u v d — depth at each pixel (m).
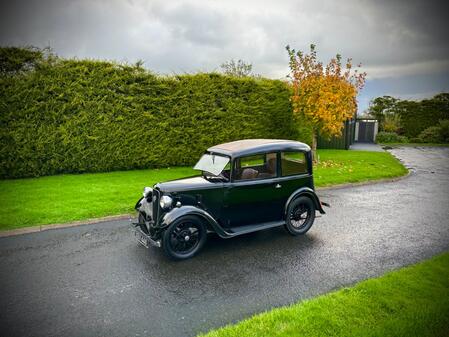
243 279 4.58
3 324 3.51
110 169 11.77
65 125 10.61
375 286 4.15
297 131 17.20
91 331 3.42
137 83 11.60
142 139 12.01
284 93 16.00
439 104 30.59
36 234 6.11
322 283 4.48
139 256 5.28
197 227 5.30
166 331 3.43
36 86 10.05
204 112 13.18
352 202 8.88
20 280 4.47
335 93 13.62
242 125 14.32
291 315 3.53
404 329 3.24
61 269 4.80
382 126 33.03
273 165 6.00
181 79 12.58
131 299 4.04
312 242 6.01
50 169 10.79
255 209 5.92
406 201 9.02
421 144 27.72
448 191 10.26
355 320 3.42
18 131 9.95
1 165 9.91
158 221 5.17
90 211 7.17
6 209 7.16
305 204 6.45
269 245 5.85
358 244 5.93
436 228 6.82
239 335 3.21
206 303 3.97
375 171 12.95
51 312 3.75
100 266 4.92
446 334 3.18
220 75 13.45
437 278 4.39
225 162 5.69
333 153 19.12
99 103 10.98
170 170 12.21
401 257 5.36
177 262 5.11
